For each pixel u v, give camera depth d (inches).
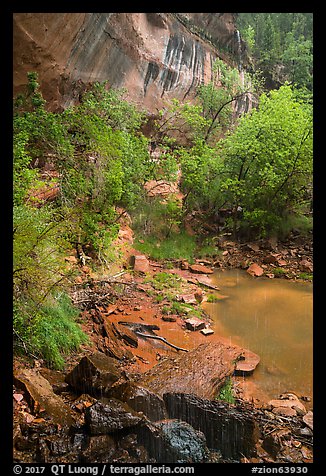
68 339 296.2
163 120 830.5
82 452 193.2
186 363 293.7
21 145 353.7
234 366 309.9
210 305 452.8
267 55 1320.1
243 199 672.4
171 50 883.4
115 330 341.1
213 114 861.8
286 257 613.0
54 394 236.5
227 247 636.7
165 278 493.7
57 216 331.6
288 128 650.2
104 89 654.5
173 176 611.5
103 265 450.0
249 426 221.5
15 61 513.0
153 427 209.0
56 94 575.8
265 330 394.0
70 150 422.9
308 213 703.1
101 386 245.3
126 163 523.5
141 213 611.5
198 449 207.9
